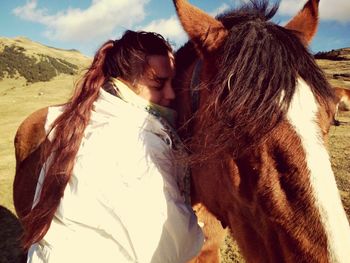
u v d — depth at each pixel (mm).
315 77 1391
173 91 1990
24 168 2973
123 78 1888
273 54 1357
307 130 1280
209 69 1566
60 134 1761
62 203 1653
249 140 1310
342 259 1125
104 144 1672
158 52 1901
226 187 1536
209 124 1464
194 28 1600
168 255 1721
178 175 1861
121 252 1642
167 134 1786
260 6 1762
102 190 1612
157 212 1655
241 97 1318
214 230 2365
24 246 1774
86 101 1790
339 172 6453
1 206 5668
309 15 1902
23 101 23281
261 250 1440
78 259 1621
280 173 1273
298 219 1220
